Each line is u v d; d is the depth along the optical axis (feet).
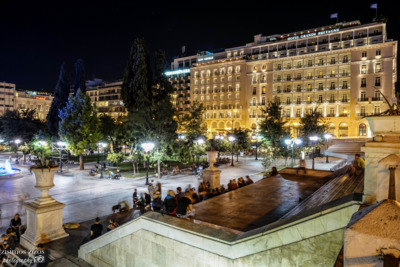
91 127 110.52
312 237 12.67
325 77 202.39
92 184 79.00
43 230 31.07
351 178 31.94
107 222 38.75
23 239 31.73
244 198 34.47
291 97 215.72
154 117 91.76
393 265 5.78
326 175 51.85
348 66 195.00
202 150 101.35
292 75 216.33
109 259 23.65
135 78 92.94
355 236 6.50
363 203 11.77
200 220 25.25
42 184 31.81
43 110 366.02
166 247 18.65
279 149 85.35
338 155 43.16
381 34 187.11
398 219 6.47
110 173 88.43
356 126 189.06
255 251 14.29
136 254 21.08
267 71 226.58
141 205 46.01
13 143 152.56
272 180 48.65
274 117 87.30
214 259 15.94
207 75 261.65
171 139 90.74
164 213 21.36
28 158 153.58
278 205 30.81
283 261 13.51
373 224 6.51
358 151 40.55
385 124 13.46
